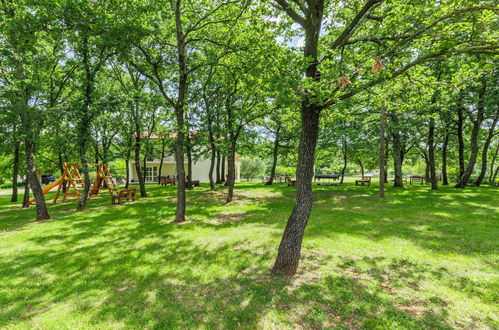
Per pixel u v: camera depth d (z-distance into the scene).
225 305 3.57
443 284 4.09
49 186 17.03
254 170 45.56
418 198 13.64
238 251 5.91
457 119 20.94
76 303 3.71
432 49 3.94
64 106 10.98
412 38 3.82
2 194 24.97
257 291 3.95
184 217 9.50
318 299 3.67
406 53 4.05
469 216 8.93
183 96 9.77
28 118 10.05
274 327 3.05
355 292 3.87
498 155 27.41
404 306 3.48
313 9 4.32
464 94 15.23
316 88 3.83
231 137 14.55
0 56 8.73
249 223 8.93
